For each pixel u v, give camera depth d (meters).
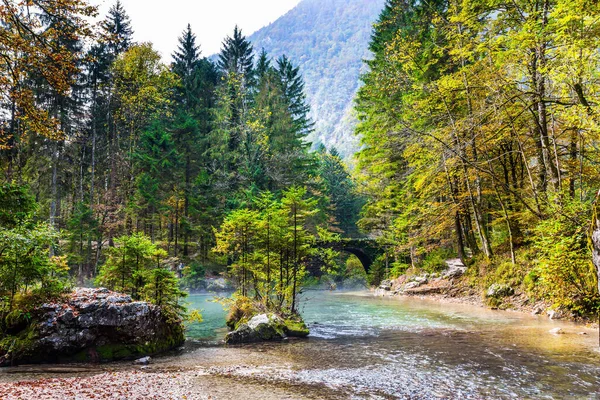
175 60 63.16
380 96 32.12
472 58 21.11
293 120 60.50
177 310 14.25
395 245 38.56
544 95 17.39
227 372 8.82
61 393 6.70
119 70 46.03
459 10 22.33
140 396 6.70
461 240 27.89
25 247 10.43
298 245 17.08
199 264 40.94
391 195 36.34
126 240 14.09
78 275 34.25
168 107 54.53
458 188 26.59
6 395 6.48
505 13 18.92
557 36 14.64
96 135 46.78
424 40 29.02
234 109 51.12
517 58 17.11
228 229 17.70
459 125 20.73
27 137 32.59
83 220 34.66
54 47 10.16
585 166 19.48
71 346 10.36
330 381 7.91
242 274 18.23
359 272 52.44
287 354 10.95
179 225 45.31
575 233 13.53
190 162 48.12
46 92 34.44
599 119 13.88
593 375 7.84
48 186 39.12
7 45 9.41
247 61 63.75
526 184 23.14
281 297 17.11
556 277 14.29
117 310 11.13
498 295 19.98
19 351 10.00
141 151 44.66
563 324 13.93
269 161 48.78
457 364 9.06
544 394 6.83
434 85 22.64
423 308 21.27
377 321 17.22
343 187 80.12
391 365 9.21
